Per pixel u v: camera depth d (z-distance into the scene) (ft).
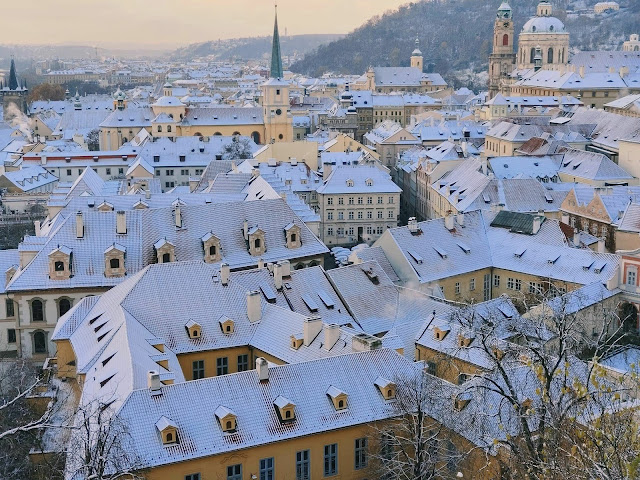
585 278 440.86
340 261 588.09
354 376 288.51
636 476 149.07
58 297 428.15
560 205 596.70
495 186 611.47
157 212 455.22
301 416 273.13
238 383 274.16
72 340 349.61
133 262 437.17
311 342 329.11
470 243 491.31
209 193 562.25
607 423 183.01
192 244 452.35
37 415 307.58
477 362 292.81
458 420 253.03
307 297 387.14
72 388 330.54
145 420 256.93
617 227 495.41
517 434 234.58
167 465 249.75
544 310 278.87
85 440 225.56
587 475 165.07
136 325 329.11
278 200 487.20
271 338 344.49
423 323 361.92
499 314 371.97
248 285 378.32
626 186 574.97
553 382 231.09
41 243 456.86
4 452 271.90
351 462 278.87
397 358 298.97
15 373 349.41
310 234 488.85
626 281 422.82
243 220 471.21
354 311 390.21
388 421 280.10
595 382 188.14
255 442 262.26
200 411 264.11
